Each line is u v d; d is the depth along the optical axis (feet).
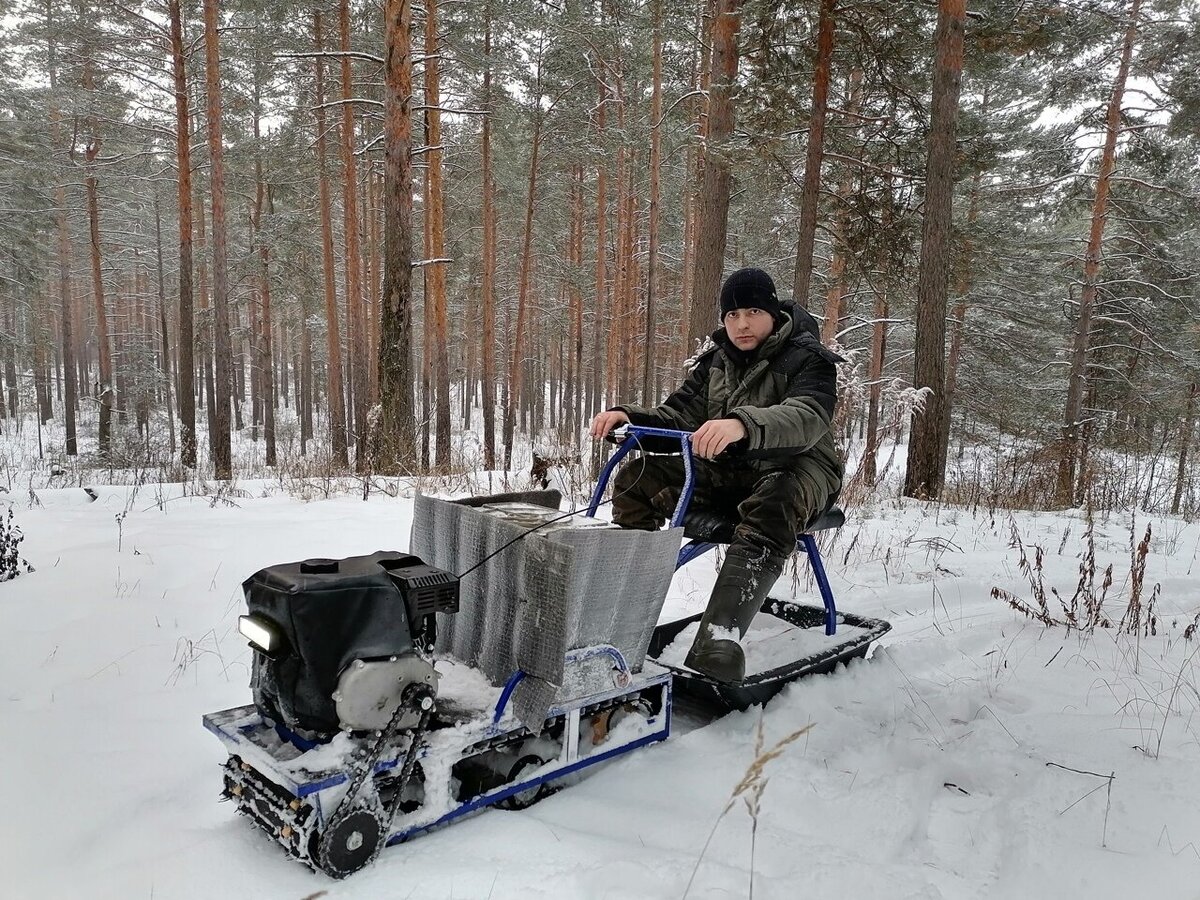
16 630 10.96
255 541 17.01
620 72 68.90
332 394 72.54
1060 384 70.85
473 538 7.30
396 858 5.65
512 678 6.48
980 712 9.14
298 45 63.52
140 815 6.41
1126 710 9.10
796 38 36.52
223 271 52.42
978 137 41.81
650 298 63.26
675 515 8.21
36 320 105.40
